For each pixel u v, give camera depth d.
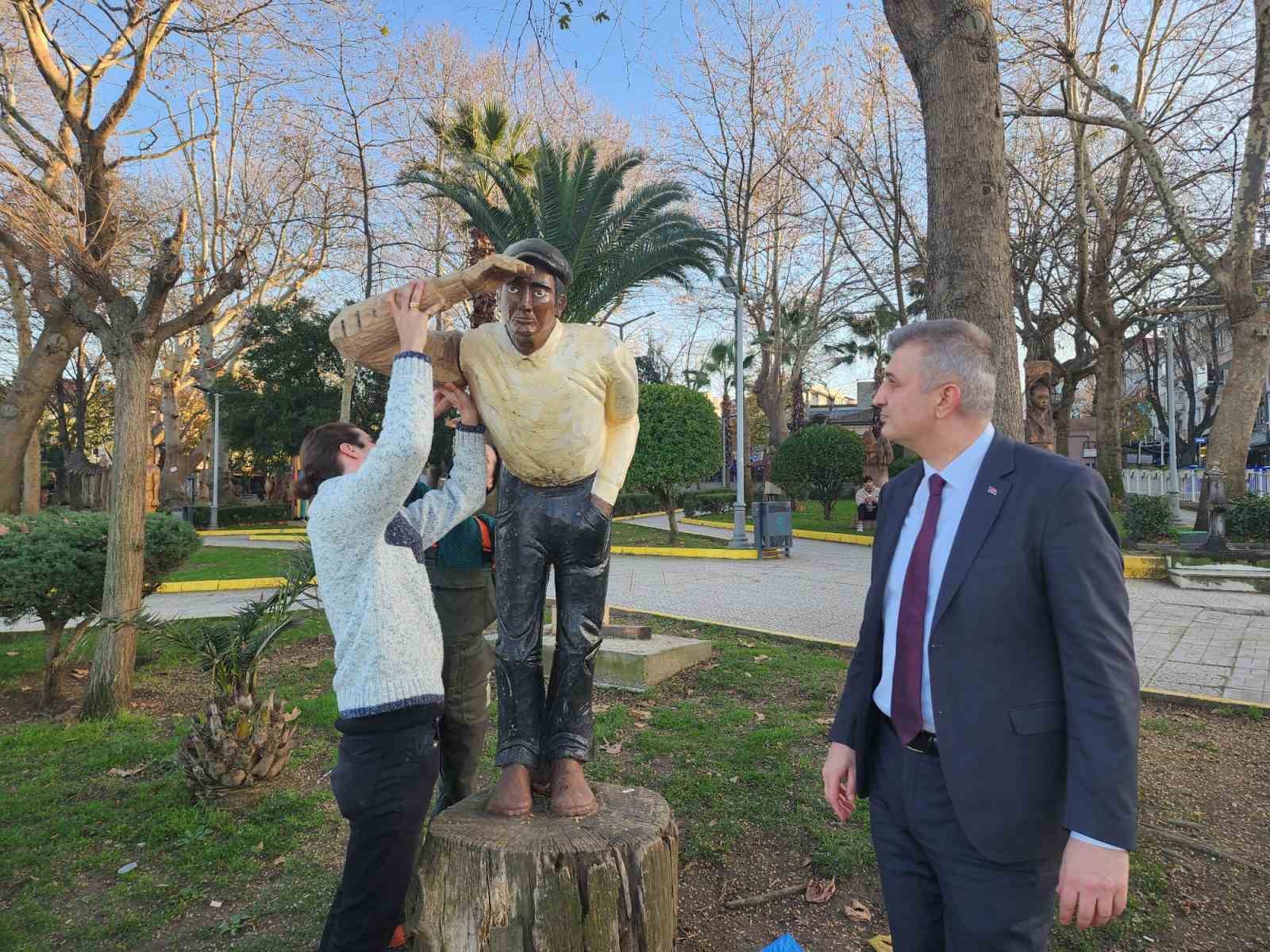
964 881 1.71
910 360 1.86
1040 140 17.62
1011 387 3.74
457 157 14.56
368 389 23.95
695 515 25.19
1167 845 3.37
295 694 5.62
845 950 2.79
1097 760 1.50
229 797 3.84
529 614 2.42
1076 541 1.62
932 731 1.80
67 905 3.06
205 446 29.27
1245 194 12.04
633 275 12.89
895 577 1.98
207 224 8.58
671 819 2.43
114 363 5.28
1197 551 11.68
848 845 3.40
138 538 5.36
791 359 34.22
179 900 3.08
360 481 2.06
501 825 2.33
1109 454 17.97
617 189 12.38
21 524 5.60
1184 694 5.45
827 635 7.58
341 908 2.14
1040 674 1.67
